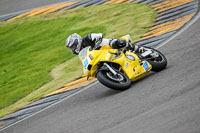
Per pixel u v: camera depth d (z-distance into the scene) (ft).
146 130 50.83
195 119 48.73
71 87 97.04
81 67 115.75
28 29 185.06
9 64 148.25
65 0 215.51
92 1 197.06
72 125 65.46
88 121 64.08
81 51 75.20
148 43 110.63
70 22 174.19
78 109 74.54
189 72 70.49
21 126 78.64
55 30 170.60
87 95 83.10
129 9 163.22
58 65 127.75
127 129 53.62
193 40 95.61
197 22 112.88
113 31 140.77
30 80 120.88
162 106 57.62
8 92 115.96
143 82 75.10
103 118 62.49
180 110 53.36
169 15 134.51
